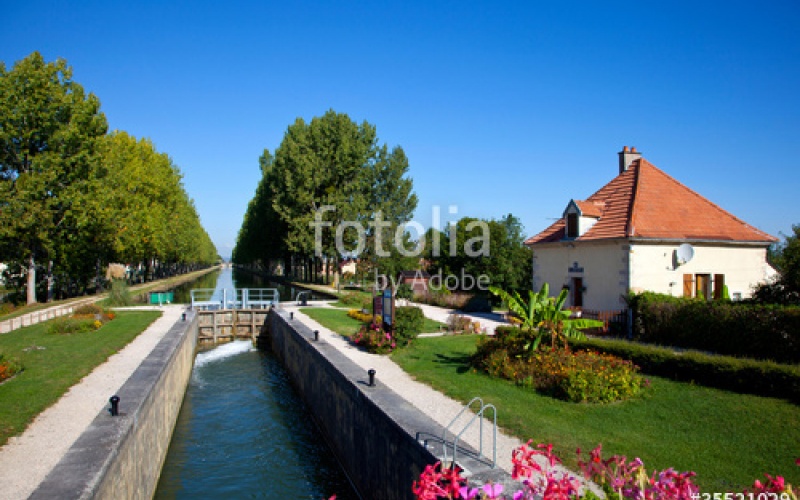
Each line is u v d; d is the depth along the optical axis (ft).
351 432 41.88
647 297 63.36
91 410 38.22
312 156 177.58
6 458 29.37
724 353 53.57
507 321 87.97
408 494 29.09
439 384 44.45
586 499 15.81
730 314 53.42
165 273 306.35
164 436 46.26
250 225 300.20
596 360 42.75
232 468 44.73
